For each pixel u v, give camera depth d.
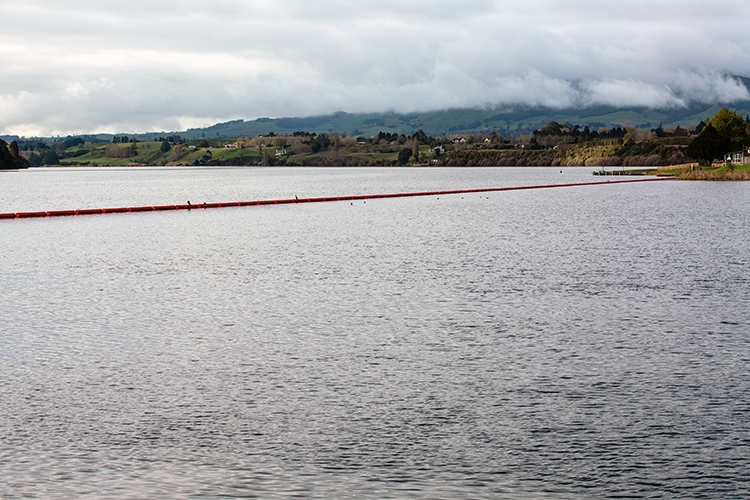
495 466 19.39
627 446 20.50
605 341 30.81
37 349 29.98
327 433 21.30
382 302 39.03
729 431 21.41
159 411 22.94
